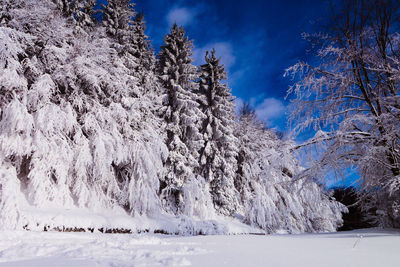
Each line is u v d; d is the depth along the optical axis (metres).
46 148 10.97
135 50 22.14
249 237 10.55
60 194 11.82
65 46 13.70
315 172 10.88
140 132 16.73
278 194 23.72
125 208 14.91
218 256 4.32
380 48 10.83
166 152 17.20
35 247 4.98
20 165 11.61
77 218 11.16
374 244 5.96
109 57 16.36
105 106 15.26
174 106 21.84
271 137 27.75
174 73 22.73
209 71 27.70
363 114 10.52
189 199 18.94
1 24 11.10
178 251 4.93
